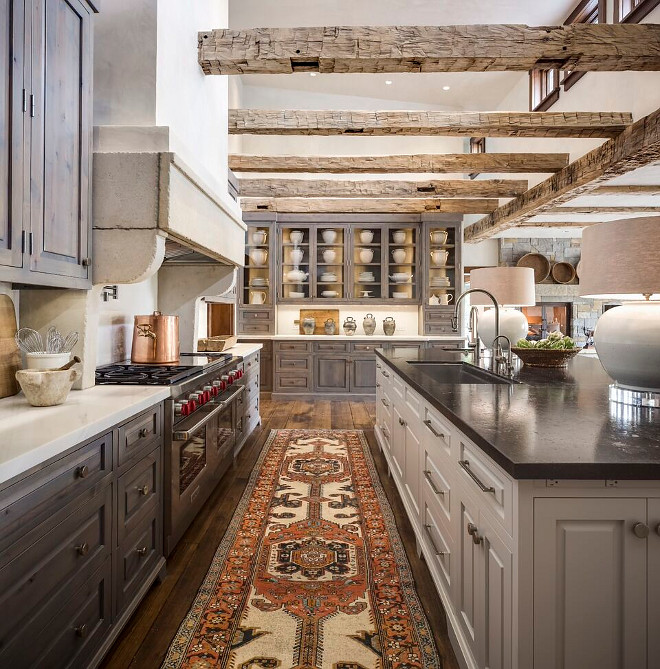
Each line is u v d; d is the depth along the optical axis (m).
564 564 1.06
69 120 1.83
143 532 1.86
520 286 3.41
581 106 5.20
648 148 3.97
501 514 1.17
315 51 2.96
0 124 1.43
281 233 7.02
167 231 2.08
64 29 1.79
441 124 4.21
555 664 1.06
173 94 2.45
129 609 1.71
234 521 2.65
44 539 1.19
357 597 1.94
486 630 1.28
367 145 7.53
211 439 2.82
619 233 1.58
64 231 1.80
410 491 2.57
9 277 1.48
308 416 5.59
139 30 2.21
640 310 1.69
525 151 6.61
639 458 1.06
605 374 2.64
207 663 1.55
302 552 2.30
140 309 3.32
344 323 7.23
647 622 1.06
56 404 1.68
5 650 1.05
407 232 7.20
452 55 2.99
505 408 1.63
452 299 7.09
